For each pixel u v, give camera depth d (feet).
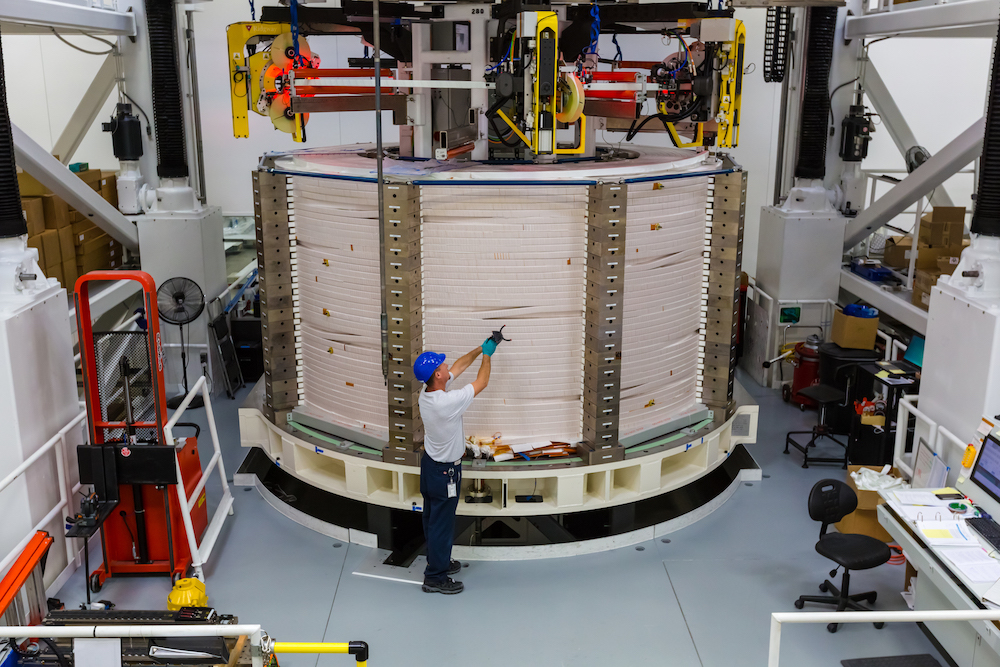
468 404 19.15
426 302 21.34
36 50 37.65
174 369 32.96
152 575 21.49
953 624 17.37
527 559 21.89
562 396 22.36
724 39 20.83
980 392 19.26
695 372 24.80
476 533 22.24
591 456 21.76
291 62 21.71
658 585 20.83
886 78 38.68
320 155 25.21
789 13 28.76
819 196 32.30
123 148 32.32
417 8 22.72
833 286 32.86
